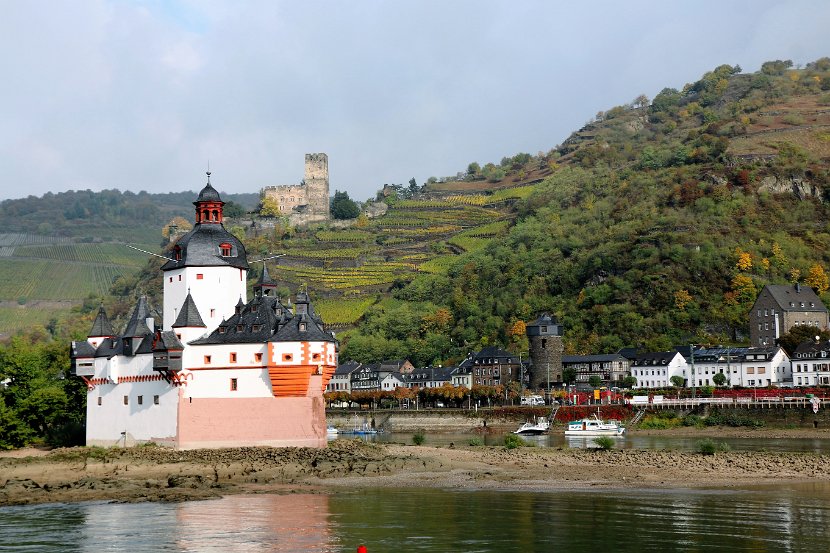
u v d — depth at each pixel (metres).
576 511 107.19
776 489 123.81
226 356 161.00
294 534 95.31
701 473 139.38
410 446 185.00
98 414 173.38
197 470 137.88
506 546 89.88
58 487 126.50
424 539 92.81
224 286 171.00
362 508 109.50
